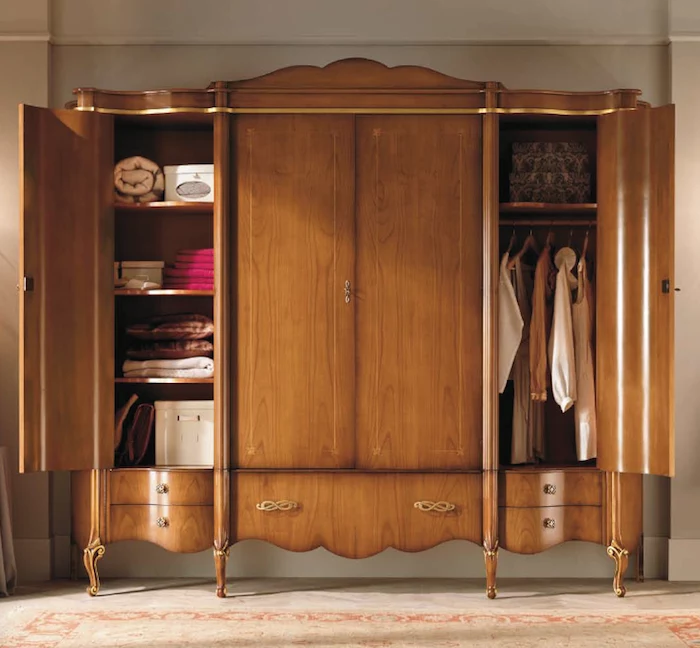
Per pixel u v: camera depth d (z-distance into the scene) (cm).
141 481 443
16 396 483
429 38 486
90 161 438
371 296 440
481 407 439
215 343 438
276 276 440
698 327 482
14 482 480
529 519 438
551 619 408
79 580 479
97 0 486
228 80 488
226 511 437
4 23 482
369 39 486
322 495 437
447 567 484
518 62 489
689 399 481
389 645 372
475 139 440
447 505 437
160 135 489
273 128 440
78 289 438
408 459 439
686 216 482
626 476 443
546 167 462
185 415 453
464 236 440
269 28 486
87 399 438
